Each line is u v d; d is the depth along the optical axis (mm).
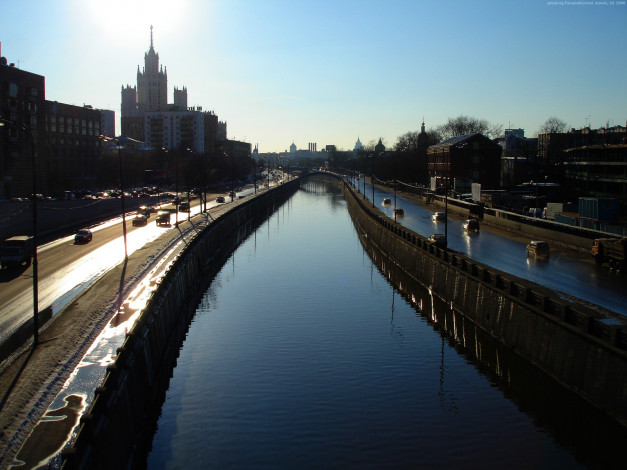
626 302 47125
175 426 36906
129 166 196000
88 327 41375
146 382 37156
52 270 64125
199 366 47062
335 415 37938
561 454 33125
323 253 101125
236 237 122062
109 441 26562
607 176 117062
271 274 83125
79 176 179375
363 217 131375
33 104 125812
